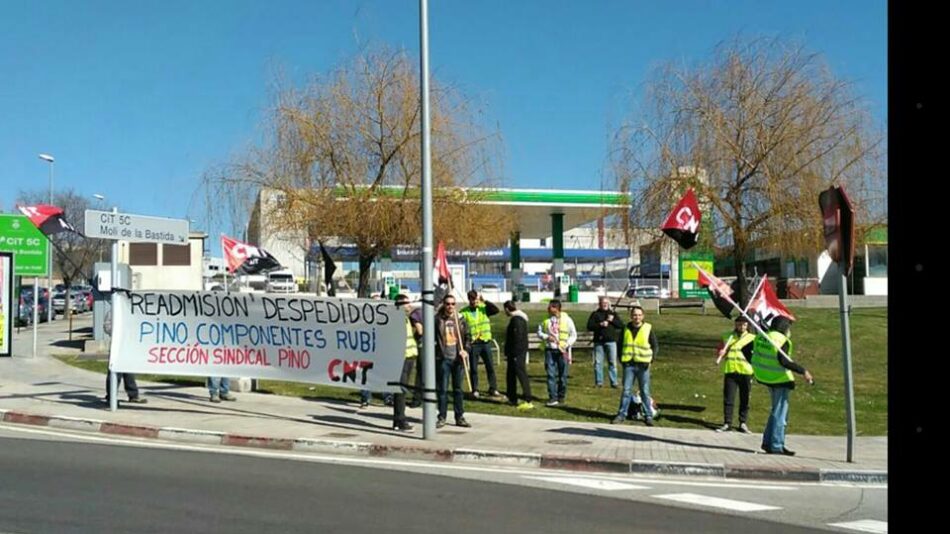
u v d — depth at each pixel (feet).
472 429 45.27
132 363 48.39
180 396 55.67
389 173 83.97
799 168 74.28
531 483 33.37
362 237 83.82
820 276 163.94
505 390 61.57
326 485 31.35
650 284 204.54
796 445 42.73
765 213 74.84
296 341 46.62
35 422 46.11
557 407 53.67
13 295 79.20
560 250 162.71
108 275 84.64
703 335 99.19
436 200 84.58
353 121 83.05
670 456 38.65
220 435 42.11
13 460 34.73
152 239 48.85
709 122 75.77
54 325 130.00
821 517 28.32
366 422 46.83
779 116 74.74
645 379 48.67
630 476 36.19
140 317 48.57
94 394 55.31
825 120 74.69
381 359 44.86
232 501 27.94
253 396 56.24
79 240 163.32
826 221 36.91
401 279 184.03
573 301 159.63
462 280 134.41
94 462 34.78
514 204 145.07
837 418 52.26
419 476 34.14
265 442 41.29
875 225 75.61
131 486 30.01
